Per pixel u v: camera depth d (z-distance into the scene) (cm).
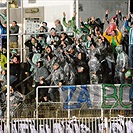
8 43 3484
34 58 4400
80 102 3866
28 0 5012
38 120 3612
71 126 3575
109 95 3844
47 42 4566
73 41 4378
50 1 4947
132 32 4331
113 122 3581
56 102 3897
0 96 4069
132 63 4222
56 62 4197
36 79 4197
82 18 4791
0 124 3556
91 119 3606
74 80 4072
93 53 4203
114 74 4172
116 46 4288
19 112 3884
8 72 3494
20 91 4188
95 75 4125
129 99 3778
